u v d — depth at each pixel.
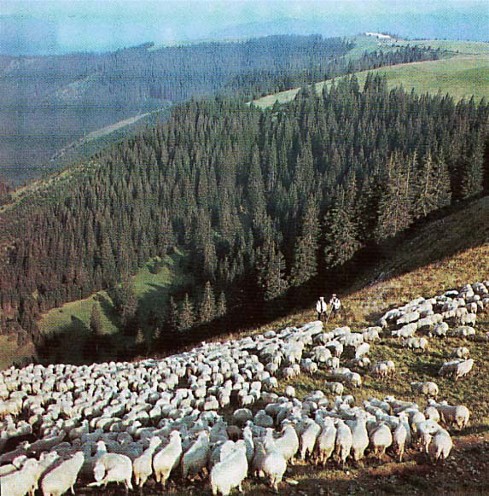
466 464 18.09
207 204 144.75
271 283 69.06
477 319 32.56
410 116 157.50
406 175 76.44
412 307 35.34
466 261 44.53
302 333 33.16
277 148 167.25
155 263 126.12
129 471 16.52
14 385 30.53
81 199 169.00
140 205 154.38
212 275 101.62
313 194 116.25
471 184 79.62
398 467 17.83
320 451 17.86
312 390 26.14
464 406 21.33
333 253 70.12
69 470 16.31
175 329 77.19
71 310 114.69
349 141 152.75
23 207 185.50
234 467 15.98
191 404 25.08
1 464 19.45
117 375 30.27
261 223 112.88
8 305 125.69
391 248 69.12
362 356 29.34
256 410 24.17
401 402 21.95
